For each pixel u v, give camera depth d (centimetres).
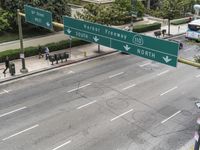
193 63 1839
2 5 4434
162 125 2450
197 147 1786
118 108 2680
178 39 4972
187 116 2594
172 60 1900
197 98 2930
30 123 2409
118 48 2223
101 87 3088
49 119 2470
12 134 2269
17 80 3195
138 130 2369
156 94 2983
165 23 5853
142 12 5806
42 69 3444
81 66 3641
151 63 3834
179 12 5225
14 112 2566
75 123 2427
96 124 2425
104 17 4034
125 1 5438
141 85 3175
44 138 2227
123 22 5319
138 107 2712
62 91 2967
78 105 2708
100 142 2206
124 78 3341
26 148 2117
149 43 1998
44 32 4662
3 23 4294
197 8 4575
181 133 2353
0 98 2797
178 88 3144
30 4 4275
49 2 4350
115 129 2370
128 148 2153
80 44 4322
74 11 5666
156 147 2180
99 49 4112
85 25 2428
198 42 3559
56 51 4044
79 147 2142
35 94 2892
